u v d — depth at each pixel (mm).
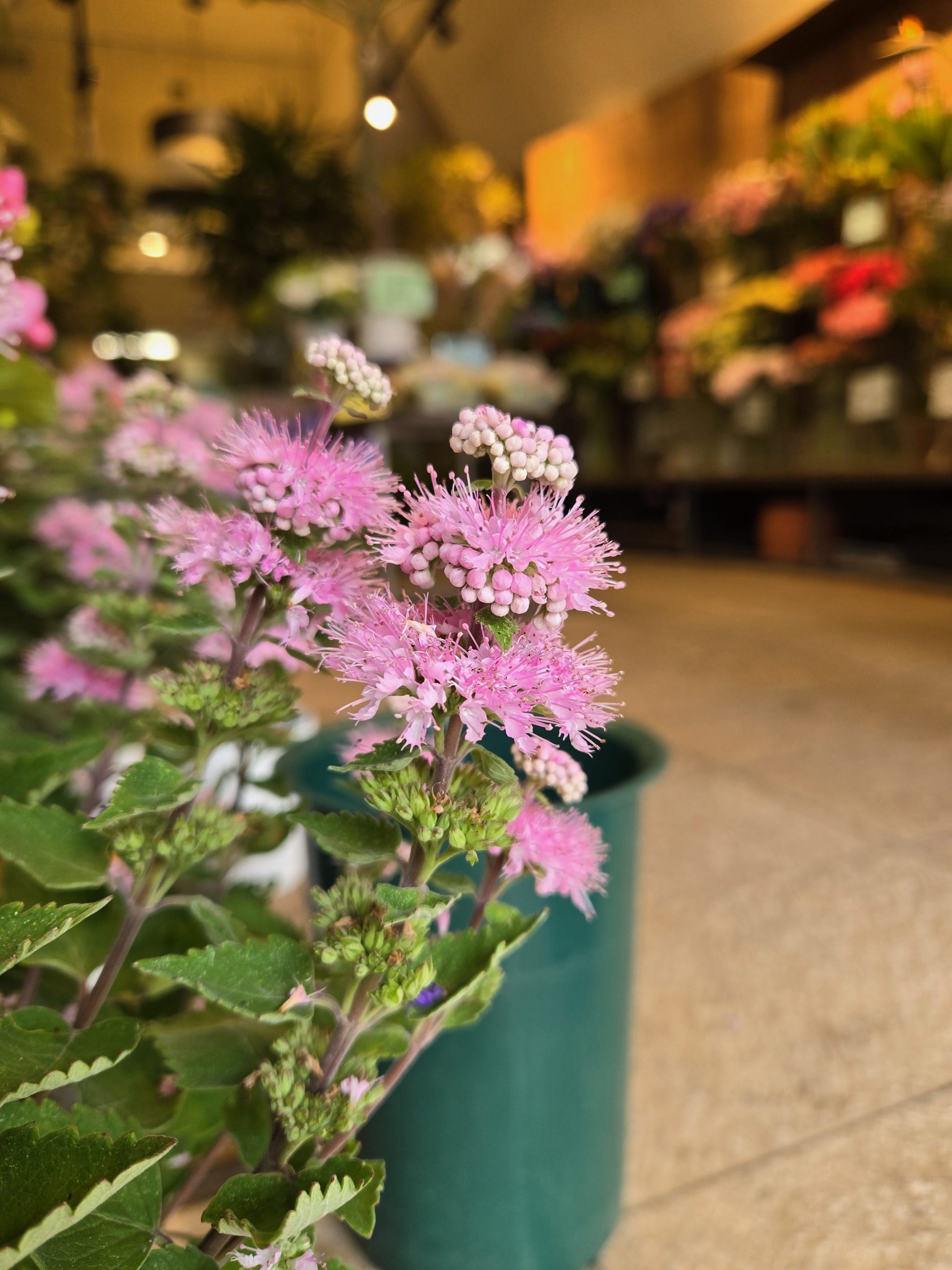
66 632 518
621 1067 344
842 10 1561
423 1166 324
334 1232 367
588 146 2373
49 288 1862
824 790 750
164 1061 251
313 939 303
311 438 197
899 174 1354
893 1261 337
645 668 1139
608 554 170
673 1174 381
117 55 2756
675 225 1929
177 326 3750
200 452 353
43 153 3039
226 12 2604
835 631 1274
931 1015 471
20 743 314
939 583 1530
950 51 1346
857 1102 415
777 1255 343
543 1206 329
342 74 2775
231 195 2102
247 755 334
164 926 282
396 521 175
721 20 1804
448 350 1572
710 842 666
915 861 623
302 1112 195
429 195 1852
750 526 2059
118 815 191
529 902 301
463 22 2350
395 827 192
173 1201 256
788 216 1683
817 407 1696
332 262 1617
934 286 1310
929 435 1529
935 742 844
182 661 381
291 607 190
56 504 468
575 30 2121
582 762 359
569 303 2285
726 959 523
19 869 263
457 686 162
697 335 1834
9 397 485
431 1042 311
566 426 1479
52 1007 292
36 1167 159
